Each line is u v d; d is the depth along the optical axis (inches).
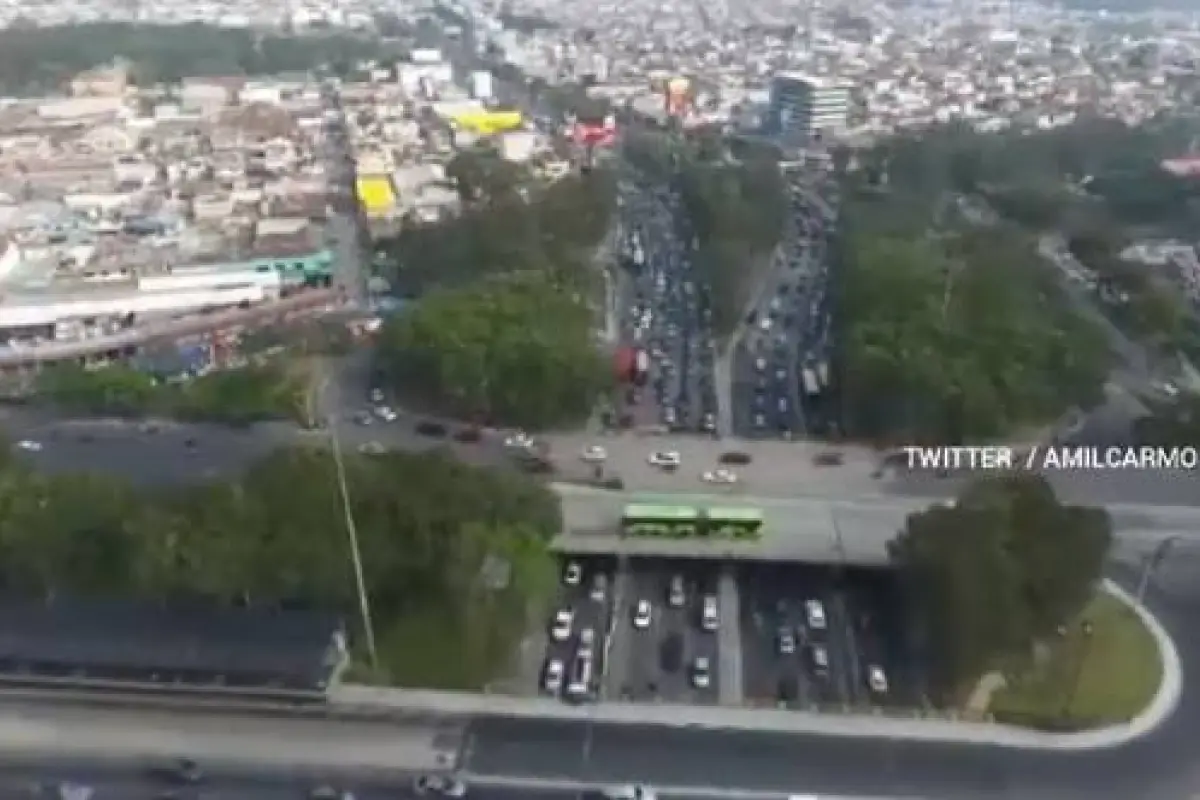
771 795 6368.1
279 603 7696.9
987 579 7263.8
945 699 7249.0
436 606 7839.6
